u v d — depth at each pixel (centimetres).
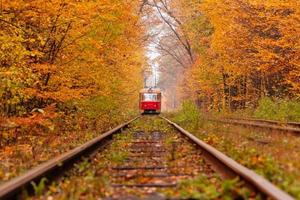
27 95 1888
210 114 4694
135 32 3697
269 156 1090
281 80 3966
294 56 3556
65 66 2300
